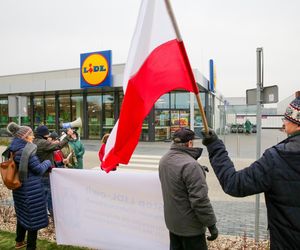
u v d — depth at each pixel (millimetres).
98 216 4453
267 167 1958
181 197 3035
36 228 4203
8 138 25781
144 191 4125
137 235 4223
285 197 1912
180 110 22953
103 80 21203
